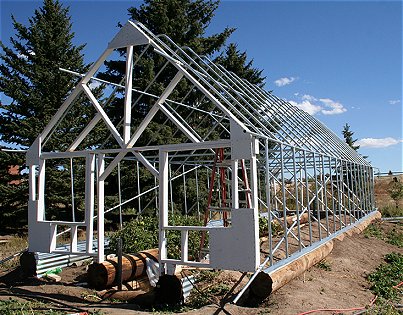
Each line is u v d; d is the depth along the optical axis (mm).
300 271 9094
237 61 28203
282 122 11977
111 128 9648
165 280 8203
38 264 10227
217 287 8703
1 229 20594
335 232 13859
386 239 15555
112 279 8766
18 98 20219
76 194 20859
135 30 9438
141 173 21594
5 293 8570
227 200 9617
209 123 22438
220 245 7887
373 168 22156
